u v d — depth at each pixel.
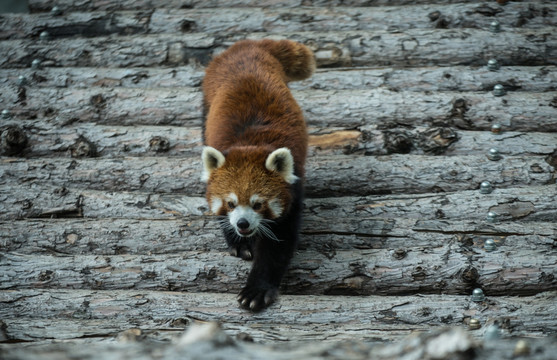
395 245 10.31
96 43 14.73
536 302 9.38
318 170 11.80
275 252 9.91
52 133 12.71
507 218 10.66
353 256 10.12
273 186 9.69
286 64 12.50
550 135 12.09
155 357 5.05
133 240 10.66
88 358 5.06
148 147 12.49
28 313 9.62
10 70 14.42
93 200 11.35
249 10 15.26
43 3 16.19
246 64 11.73
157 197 11.42
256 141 10.31
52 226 10.90
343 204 11.10
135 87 13.86
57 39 15.22
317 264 10.08
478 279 9.70
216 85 11.70
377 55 13.95
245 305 9.47
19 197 11.41
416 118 12.64
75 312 9.58
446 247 10.06
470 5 14.70
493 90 12.95
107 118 13.23
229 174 9.76
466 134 12.16
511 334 8.84
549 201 10.75
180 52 14.38
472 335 8.77
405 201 11.02
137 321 9.27
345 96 13.07
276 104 10.80
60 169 12.01
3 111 13.20
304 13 14.94
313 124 12.82
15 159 12.27
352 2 15.27
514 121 12.38
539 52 13.63
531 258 9.81
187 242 10.60
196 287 9.99
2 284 10.12
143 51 14.45
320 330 8.96
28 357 4.96
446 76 13.30
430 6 14.86
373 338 8.49
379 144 12.13
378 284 9.82
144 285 10.01
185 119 13.12
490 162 11.53
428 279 9.77
